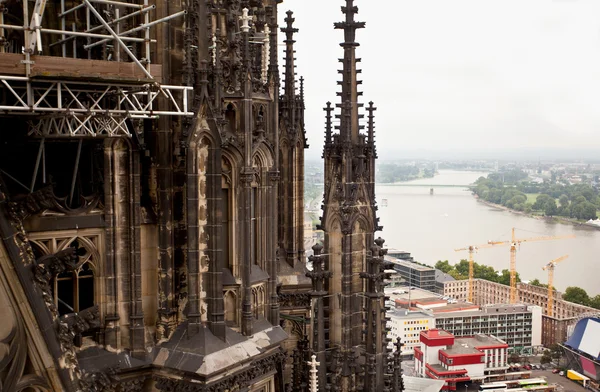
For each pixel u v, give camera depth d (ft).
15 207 88.79
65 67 92.07
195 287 113.19
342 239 150.61
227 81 118.32
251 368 116.57
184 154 115.55
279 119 176.45
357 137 152.56
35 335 89.30
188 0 115.14
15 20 105.29
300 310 176.14
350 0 153.48
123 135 105.09
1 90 96.22
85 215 108.78
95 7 110.93
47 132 99.09
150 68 103.45
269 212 127.85
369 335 149.69
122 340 112.68
